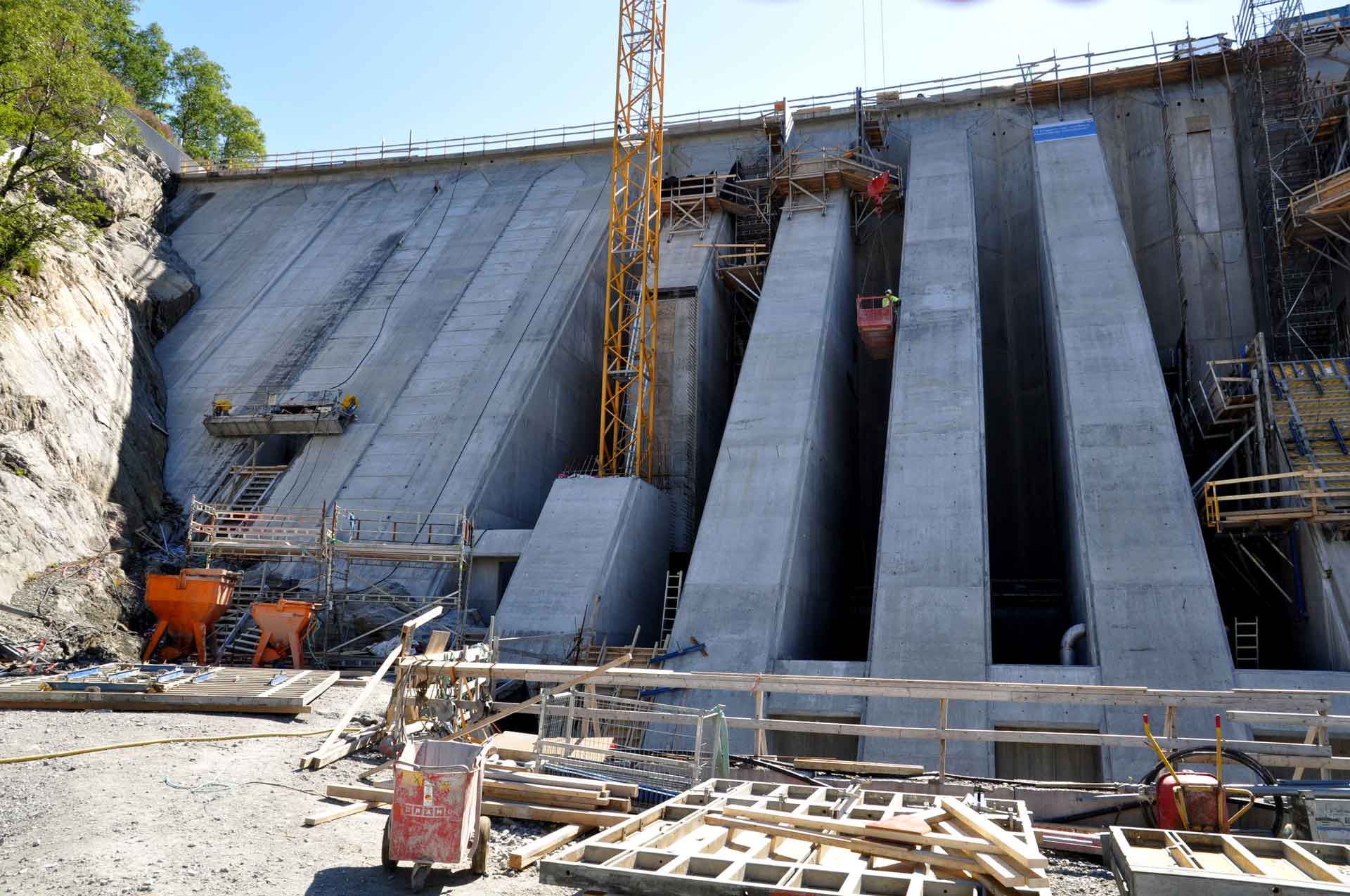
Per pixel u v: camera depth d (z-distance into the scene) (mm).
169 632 26531
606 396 37500
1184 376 35094
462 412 36656
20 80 32375
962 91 44500
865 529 39438
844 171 38969
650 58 41906
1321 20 38688
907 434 27172
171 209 54406
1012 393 39125
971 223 34406
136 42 65062
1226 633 21047
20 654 23156
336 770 12930
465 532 30062
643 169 47875
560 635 26609
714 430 40688
